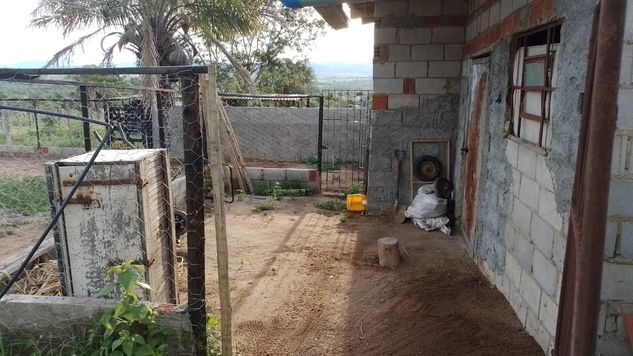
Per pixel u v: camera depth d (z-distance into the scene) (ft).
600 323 8.46
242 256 17.22
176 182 21.54
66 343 9.14
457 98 21.35
